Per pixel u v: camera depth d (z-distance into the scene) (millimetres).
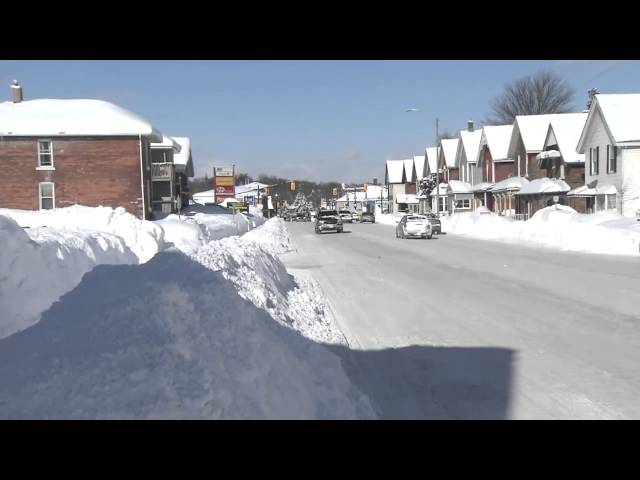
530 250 23547
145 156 35688
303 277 15070
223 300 5578
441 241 31156
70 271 9992
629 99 36938
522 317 9820
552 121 46562
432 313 10398
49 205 33844
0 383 4285
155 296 5363
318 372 5496
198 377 4246
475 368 6852
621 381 6250
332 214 44094
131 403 3939
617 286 12945
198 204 55188
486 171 61031
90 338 4812
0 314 7777
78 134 33531
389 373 6688
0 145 33375
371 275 16172
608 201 35781
